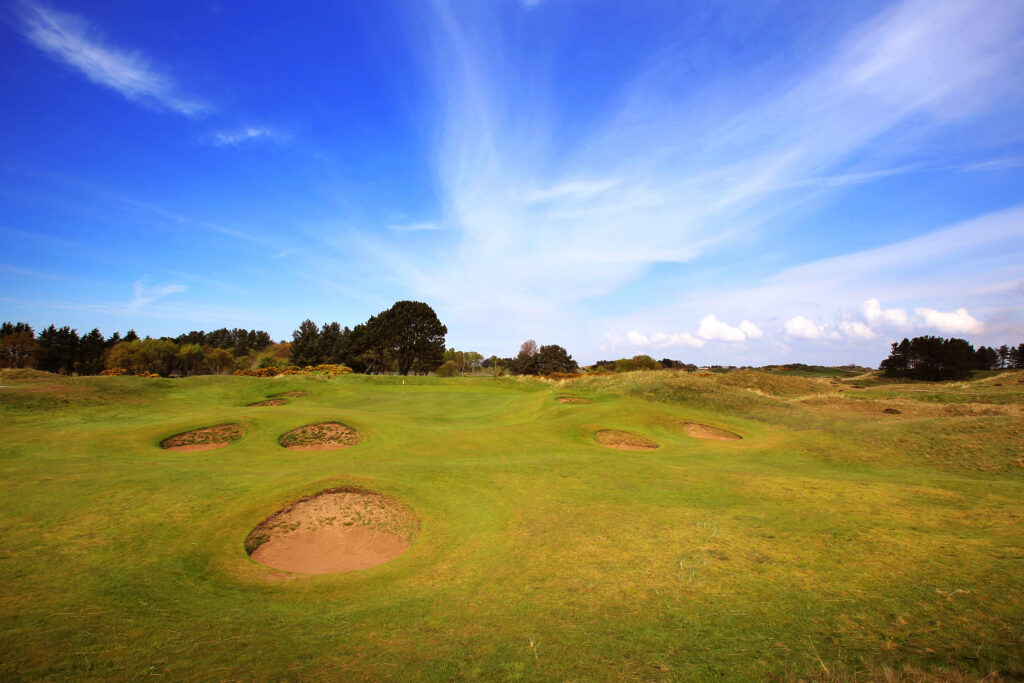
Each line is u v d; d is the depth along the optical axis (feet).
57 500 37.99
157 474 45.24
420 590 27.32
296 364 301.84
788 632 20.22
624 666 18.25
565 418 78.18
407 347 228.63
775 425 85.71
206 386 112.27
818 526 32.73
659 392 107.04
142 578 27.58
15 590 25.36
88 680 17.81
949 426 61.62
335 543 34.63
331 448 62.54
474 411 98.07
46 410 78.64
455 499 41.19
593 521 35.78
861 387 157.07
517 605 24.72
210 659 19.58
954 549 27.71
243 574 29.48
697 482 44.91
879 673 16.29
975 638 18.31
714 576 26.37
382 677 18.10
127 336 309.83
